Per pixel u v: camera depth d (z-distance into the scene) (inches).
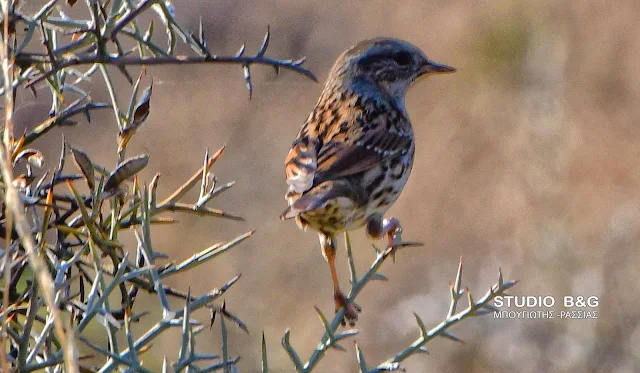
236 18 760.3
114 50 505.0
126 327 195.0
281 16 765.9
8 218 168.9
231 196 663.8
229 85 714.2
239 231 624.7
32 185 231.0
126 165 203.3
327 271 599.5
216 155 235.8
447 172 669.9
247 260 602.9
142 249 208.5
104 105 231.6
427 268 614.5
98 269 196.9
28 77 217.8
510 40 722.8
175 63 220.2
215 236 621.6
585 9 725.3
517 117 679.1
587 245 565.3
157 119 688.4
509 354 533.0
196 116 697.0
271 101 722.8
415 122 708.7
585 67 699.4
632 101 678.5
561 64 698.8
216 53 745.0
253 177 677.9
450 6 765.3
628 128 653.9
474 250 616.7
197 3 756.0
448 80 724.0
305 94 728.3
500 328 545.3
